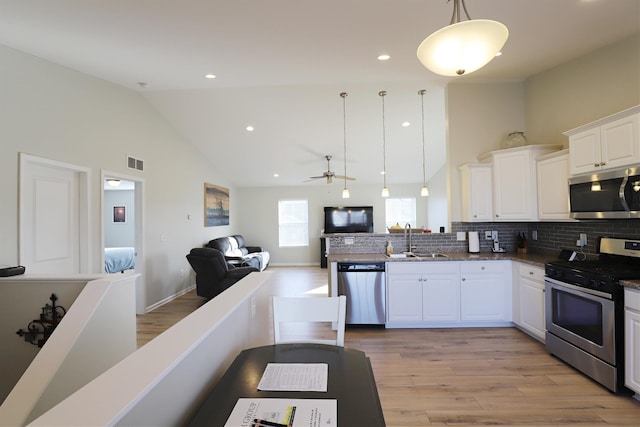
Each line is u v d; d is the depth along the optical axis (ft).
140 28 8.21
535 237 13.35
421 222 30.71
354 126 18.94
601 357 7.75
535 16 8.18
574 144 9.51
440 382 8.27
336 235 14.07
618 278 7.38
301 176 28.02
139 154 14.92
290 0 7.16
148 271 15.49
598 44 9.88
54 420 2.16
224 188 26.66
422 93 15.15
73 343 6.77
